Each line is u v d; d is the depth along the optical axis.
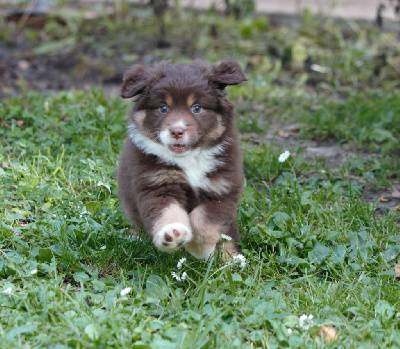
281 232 6.18
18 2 16.59
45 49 13.93
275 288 5.48
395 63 13.39
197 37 14.58
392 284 5.52
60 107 9.79
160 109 5.67
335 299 5.16
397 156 8.59
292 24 16.25
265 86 11.55
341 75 12.76
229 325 4.73
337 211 6.85
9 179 7.25
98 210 6.65
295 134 9.63
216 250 5.82
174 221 5.32
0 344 4.36
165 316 4.98
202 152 5.71
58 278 5.31
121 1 16.67
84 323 4.63
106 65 13.18
